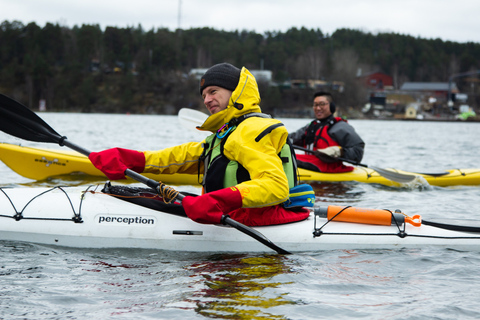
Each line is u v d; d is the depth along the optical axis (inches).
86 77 4916.3
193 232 197.5
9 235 201.5
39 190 213.5
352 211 205.3
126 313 139.1
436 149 909.2
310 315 139.9
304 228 201.5
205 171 199.2
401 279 169.8
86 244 199.3
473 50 6963.6
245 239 197.0
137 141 916.6
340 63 5561.0
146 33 5703.7
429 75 6417.3
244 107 189.0
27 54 4771.2
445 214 288.0
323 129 412.2
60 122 1882.4
